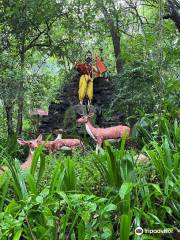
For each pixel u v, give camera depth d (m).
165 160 3.80
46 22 9.34
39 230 2.98
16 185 3.42
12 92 7.32
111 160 3.64
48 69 11.59
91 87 9.05
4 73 7.20
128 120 7.60
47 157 5.03
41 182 3.97
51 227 3.01
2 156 4.29
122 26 11.99
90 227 3.00
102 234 3.00
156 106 6.72
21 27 8.72
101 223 3.11
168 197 3.45
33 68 11.09
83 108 8.77
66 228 3.24
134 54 9.86
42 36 9.91
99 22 10.34
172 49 8.26
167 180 3.50
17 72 7.29
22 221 2.83
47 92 8.16
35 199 3.01
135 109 7.46
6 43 8.55
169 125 5.10
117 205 3.37
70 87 9.42
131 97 7.35
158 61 6.98
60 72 10.84
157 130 5.19
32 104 7.88
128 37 13.48
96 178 3.99
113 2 10.30
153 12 12.80
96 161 4.12
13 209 3.02
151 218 3.39
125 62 10.72
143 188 3.49
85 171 4.26
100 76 9.37
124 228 2.97
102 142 6.96
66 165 3.55
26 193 3.39
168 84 6.68
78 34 9.72
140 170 3.89
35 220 3.09
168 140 4.59
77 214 2.99
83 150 6.65
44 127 9.09
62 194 2.98
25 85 7.48
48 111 9.24
